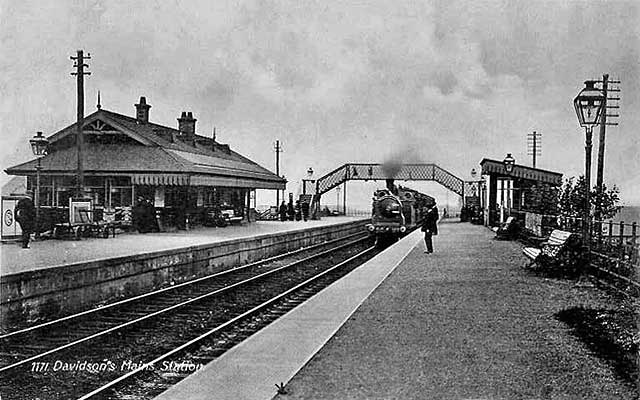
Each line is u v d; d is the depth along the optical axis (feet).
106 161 112.68
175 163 113.50
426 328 32.55
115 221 102.27
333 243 128.47
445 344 28.94
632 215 63.31
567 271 53.26
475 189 194.18
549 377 23.63
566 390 22.07
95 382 29.32
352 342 29.35
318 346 28.48
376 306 39.32
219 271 76.59
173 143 132.46
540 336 30.58
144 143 117.70
